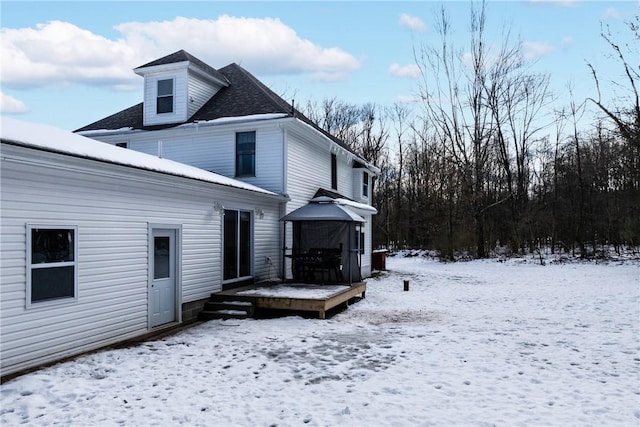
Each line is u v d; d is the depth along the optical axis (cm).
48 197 618
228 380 546
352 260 1266
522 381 531
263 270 1284
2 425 414
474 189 2667
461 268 2200
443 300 1227
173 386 523
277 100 1620
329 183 1734
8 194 560
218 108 1466
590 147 2830
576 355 641
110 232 732
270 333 812
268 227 1315
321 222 1286
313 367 598
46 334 608
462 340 746
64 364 607
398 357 645
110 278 730
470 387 512
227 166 1380
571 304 1098
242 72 1697
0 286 546
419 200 3672
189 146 1427
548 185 3306
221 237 1076
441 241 2711
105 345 713
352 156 1903
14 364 561
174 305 903
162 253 873
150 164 832
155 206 845
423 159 3716
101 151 746
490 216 3017
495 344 716
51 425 415
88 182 688
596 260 2241
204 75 1512
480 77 2778
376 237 4116
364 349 691
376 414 437
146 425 414
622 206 2450
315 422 420
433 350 681
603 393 484
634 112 1831
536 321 909
